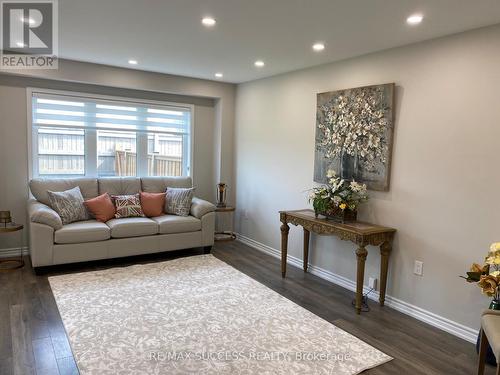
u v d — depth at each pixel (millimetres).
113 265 4191
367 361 2428
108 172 5059
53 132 4633
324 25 2795
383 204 3383
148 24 2928
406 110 3162
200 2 2453
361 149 3527
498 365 1827
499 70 2570
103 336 2609
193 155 5598
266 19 2725
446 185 2902
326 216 3707
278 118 4688
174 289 3521
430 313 3043
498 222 2613
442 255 2949
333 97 3809
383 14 2523
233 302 3283
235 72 4629
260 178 5051
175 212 4797
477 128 2699
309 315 3090
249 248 5156
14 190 4379
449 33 2822
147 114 5227
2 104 4230
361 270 3129
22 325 2736
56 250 3816
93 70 4441
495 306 2410
